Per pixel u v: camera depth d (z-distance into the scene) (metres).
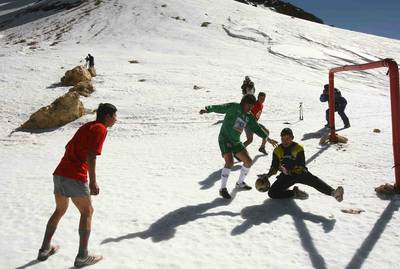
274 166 6.92
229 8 81.00
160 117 19.69
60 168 4.82
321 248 5.22
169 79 29.50
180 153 11.98
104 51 45.94
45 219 6.66
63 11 94.06
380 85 42.47
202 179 8.88
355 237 5.49
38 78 30.22
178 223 6.19
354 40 71.06
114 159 11.86
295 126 15.17
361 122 14.77
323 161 9.67
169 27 65.25
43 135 18.83
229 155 7.32
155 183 8.70
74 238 5.75
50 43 63.50
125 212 6.78
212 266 4.84
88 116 21.09
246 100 7.20
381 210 6.39
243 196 7.41
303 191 7.21
